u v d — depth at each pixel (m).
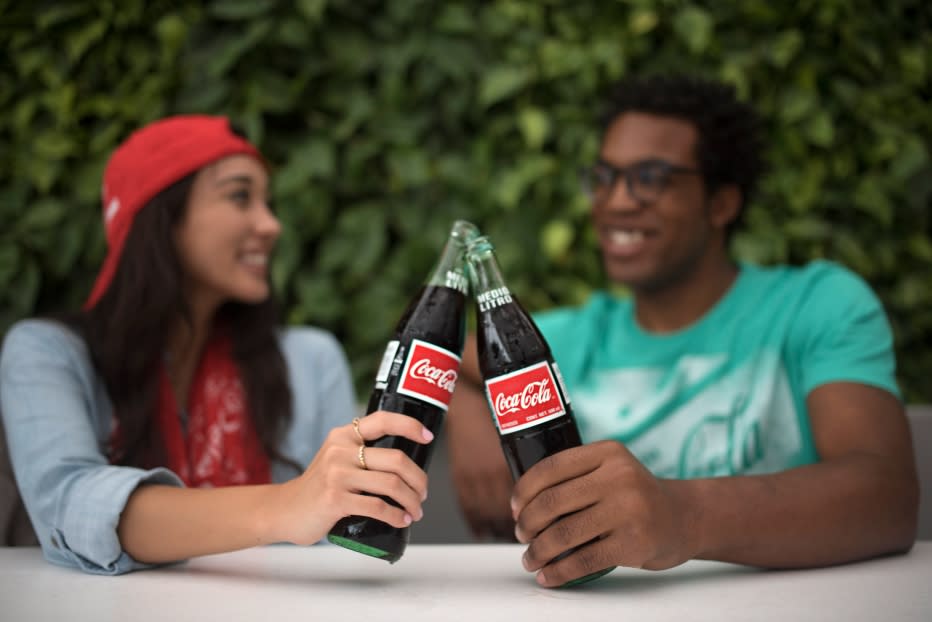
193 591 0.70
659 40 2.09
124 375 1.17
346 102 2.01
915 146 2.11
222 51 1.96
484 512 1.34
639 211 1.35
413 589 0.71
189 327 1.25
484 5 2.06
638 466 0.70
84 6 1.94
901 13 2.14
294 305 2.04
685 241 1.36
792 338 1.25
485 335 0.73
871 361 1.16
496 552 0.88
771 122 2.10
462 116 2.06
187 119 1.29
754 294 1.33
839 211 2.17
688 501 0.74
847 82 2.12
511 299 0.74
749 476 0.81
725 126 1.41
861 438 1.06
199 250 1.24
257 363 1.29
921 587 0.71
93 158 1.97
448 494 1.62
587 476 0.69
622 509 0.68
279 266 1.95
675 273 1.38
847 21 2.08
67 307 2.01
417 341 0.72
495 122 2.05
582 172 1.49
